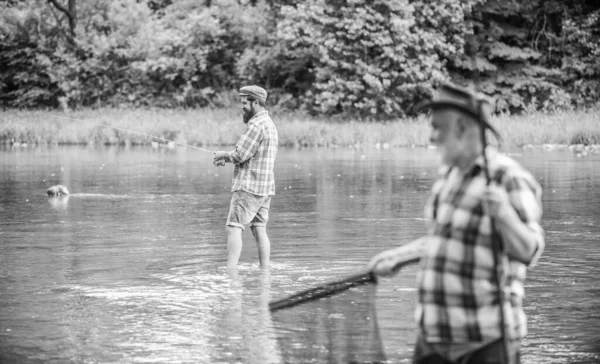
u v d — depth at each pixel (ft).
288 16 126.21
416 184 57.11
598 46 140.56
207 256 31.99
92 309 23.91
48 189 51.80
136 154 90.22
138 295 25.62
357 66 122.42
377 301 24.44
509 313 12.66
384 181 59.11
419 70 122.93
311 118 123.34
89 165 74.84
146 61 136.77
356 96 121.70
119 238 36.17
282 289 26.30
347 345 18.61
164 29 144.87
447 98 12.64
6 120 119.03
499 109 132.46
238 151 29.35
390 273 14.15
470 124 12.55
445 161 12.75
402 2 122.83
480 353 12.57
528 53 138.31
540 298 25.00
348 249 33.19
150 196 51.60
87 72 140.46
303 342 20.17
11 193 53.16
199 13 146.20
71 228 38.99
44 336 21.20
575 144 99.71
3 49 145.69
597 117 110.63
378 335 18.63
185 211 44.70
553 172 64.08
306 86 134.41
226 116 122.93
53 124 114.32
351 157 82.84
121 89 140.56
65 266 30.19
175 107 138.10
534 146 97.35
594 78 140.36
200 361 19.01
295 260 31.12
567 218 41.14
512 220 12.13
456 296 12.56
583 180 58.34
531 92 135.54
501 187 12.38
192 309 23.76
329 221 40.65
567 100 129.80
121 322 22.47
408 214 42.86
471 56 135.23
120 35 142.20
